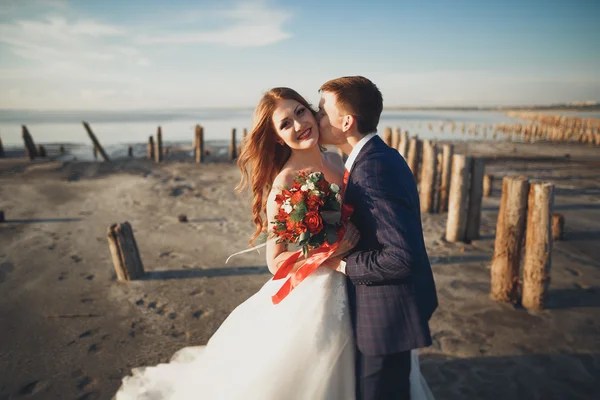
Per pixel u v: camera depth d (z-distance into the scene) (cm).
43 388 297
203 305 434
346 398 166
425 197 819
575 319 382
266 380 166
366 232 160
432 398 222
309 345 165
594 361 318
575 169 1384
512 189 398
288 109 171
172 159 1772
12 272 524
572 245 598
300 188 163
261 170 190
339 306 170
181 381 217
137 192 1038
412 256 142
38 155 1942
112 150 2297
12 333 376
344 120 166
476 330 368
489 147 2194
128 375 312
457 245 614
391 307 158
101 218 797
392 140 1191
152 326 390
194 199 971
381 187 150
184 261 567
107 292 466
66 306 431
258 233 198
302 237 153
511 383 295
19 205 897
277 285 191
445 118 8456
